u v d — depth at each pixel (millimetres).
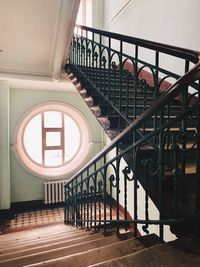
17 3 1941
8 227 4320
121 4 4781
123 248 1385
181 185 1463
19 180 5238
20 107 5250
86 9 5887
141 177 1743
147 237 1498
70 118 5941
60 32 2396
